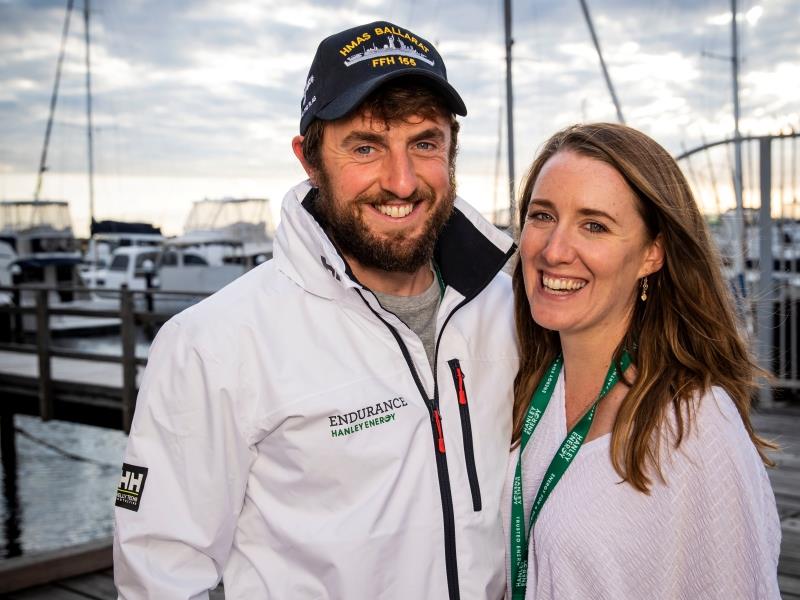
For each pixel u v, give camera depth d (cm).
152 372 147
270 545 148
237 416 144
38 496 823
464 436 156
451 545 147
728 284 152
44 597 304
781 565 309
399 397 149
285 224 156
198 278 1730
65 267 1870
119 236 2572
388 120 148
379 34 153
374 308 149
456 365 161
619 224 146
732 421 136
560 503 146
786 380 562
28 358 961
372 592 140
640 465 138
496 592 155
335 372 147
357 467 143
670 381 142
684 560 137
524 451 162
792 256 554
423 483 146
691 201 150
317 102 152
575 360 158
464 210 167
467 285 165
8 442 923
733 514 132
